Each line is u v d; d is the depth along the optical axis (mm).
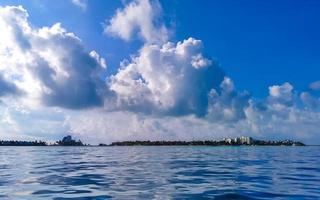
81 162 26484
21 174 17344
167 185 13305
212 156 36469
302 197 10938
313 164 24328
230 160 28969
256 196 11086
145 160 29031
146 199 10500
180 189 12328
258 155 38969
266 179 15336
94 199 10500
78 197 10836
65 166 22484
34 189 12398
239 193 11570
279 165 23234
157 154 42062
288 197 10938
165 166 22359
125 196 10977
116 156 36656
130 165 23234
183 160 29047
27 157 34719
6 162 26562
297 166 22531
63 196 11016
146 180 14859
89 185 13344
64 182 14297
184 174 17312
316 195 11289
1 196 11023
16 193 11570
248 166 22469
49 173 17844
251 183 14000
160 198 10648
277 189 12445
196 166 22359
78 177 16016
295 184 13766
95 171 18875
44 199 10531
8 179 15297
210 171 18891
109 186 13070
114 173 17781
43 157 34688
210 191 11922
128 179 15219
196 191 11914
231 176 16453
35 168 20859
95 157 34531
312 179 15406
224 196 11031
